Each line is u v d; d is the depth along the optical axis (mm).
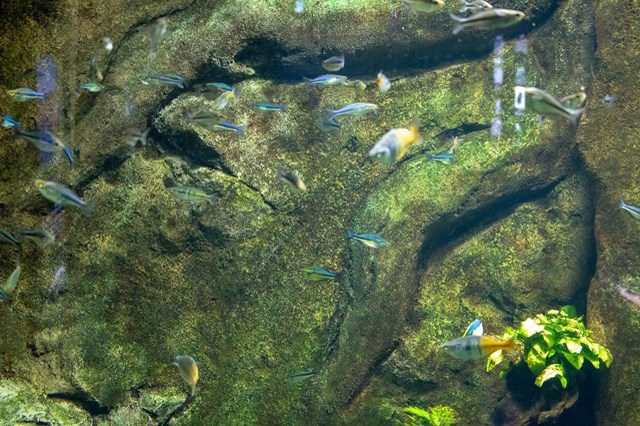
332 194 1554
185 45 1519
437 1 1272
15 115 1424
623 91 1555
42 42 1438
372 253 1546
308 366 1506
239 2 1542
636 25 1552
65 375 1405
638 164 1534
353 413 1524
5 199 1420
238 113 1531
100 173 1483
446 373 1546
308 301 1521
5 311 1408
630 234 1520
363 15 1569
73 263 1451
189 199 1372
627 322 1491
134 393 1445
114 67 1486
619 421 1473
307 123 1563
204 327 1491
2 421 1320
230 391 1479
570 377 1514
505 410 1533
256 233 1511
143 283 1480
